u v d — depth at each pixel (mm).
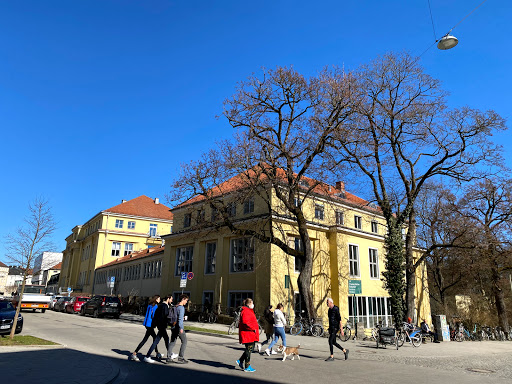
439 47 14312
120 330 18531
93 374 7930
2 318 14078
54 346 11602
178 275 32188
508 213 31109
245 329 9273
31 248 14906
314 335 19719
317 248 27219
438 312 37938
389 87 24469
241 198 20750
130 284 42781
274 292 23203
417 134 24453
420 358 13195
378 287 30594
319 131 20000
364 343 17359
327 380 8328
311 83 20266
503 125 22516
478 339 30172
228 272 26938
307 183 22438
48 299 33000
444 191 33688
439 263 39250
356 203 32219
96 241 56719
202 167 21469
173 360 10039
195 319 26500
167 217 60688
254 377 8398
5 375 7531
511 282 36438
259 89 20922
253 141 20281
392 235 24109
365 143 21625
